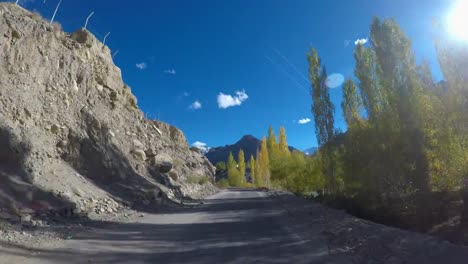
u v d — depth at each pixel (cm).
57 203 1273
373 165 1495
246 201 2628
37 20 2159
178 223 1353
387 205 1472
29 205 1169
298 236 1030
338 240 930
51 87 1969
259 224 1310
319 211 1672
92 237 980
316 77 2348
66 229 1069
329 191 2255
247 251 830
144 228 1204
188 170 4162
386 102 1477
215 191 4438
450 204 1281
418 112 1279
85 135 2034
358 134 1689
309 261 727
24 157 1347
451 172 1192
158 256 780
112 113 2809
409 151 1313
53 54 2038
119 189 1961
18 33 1723
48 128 1784
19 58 1722
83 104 2272
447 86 1212
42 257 727
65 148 1841
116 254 789
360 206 1639
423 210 1236
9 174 1238
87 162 1944
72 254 768
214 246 891
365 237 895
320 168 2827
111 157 2116
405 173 1351
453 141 1178
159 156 3078
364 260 715
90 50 2791
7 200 1114
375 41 1432
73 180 1611
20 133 1416
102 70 2911
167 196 2348
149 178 2600
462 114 1155
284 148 5250
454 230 1017
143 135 3212
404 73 1338
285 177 4444
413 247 752
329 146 2244
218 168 11744
